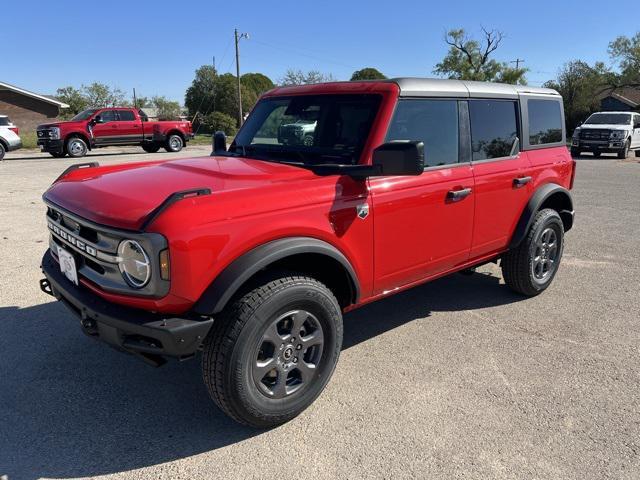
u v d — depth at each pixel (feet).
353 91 11.97
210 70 205.87
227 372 8.95
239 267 8.80
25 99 150.92
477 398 10.96
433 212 12.42
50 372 11.89
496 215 14.44
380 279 11.69
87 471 8.76
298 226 9.63
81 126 70.23
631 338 13.85
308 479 8.60
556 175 16.53
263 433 9.80
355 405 10.71
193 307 8.75
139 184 10.07
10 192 36.52
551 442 9.53
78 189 10.48
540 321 14.98
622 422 10.14
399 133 11.61
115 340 9.00
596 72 176.55
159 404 10.74
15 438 9.55
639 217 29.17
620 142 69.77
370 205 10.94
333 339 10.41
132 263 8.61
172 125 79.30
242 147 13.58
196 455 9.19
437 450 9.30
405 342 13.61
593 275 19.02
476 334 14.11
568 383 11.57
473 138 13.64
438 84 12.66
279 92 14.06
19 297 16.20
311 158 11.80
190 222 8.42
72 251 10.07
